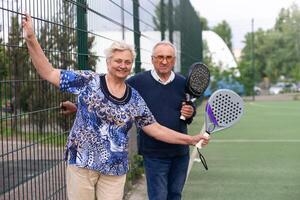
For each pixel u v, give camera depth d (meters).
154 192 4.54
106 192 3.51
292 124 17.31
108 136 3.41
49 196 4.45
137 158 7.80
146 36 9.07
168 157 4.54
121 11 6.98
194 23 24.47
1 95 4.01
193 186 7.45
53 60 4.54
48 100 4.48
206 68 4.47
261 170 8.73
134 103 3.52
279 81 64.06
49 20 4.38
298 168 8.91
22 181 4.11
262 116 20.95
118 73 3.42
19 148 4.03
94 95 3.40
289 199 6.66
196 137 3.79
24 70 4.17
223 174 8.35
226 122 3.76
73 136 3.44
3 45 3.73
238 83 37.94
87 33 5.36
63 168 4.68
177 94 4.50
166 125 4.45
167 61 4.41
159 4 11.09
